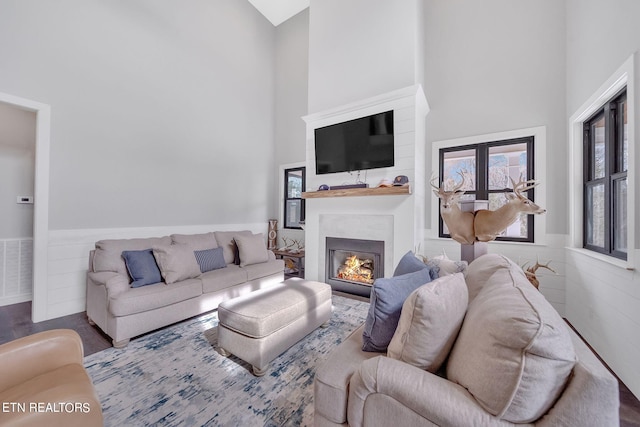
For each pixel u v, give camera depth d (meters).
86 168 2.83
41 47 2.53
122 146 3.12
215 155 4.19
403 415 0.86
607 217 2.07
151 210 3.39
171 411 1.44
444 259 1.92
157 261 2.59
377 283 1.30
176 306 2.45
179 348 2.09
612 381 0.64
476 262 1.71
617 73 1.81
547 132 2.89
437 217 3.48
